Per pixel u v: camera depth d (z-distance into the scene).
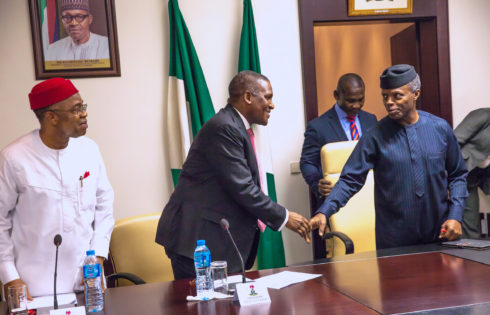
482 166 4.03
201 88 4.04
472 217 4.12
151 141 4.14
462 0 4.53
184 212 2.44
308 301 1.83
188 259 2.42
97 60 4.03
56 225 2.38
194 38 4.19
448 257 2.35
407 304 1.73
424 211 2.69
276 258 4.05
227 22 4.23
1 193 2.32
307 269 2.31
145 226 3.00
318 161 3.92
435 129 2.70
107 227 2.56
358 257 2.49
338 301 1.81
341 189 2.72
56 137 2.37
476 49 4.57
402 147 2.68
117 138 4.10
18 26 3.93
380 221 2.78
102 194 2.58
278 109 4.32
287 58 4.32
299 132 4.36
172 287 2.16
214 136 2.37
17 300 1.88
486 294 1.79
